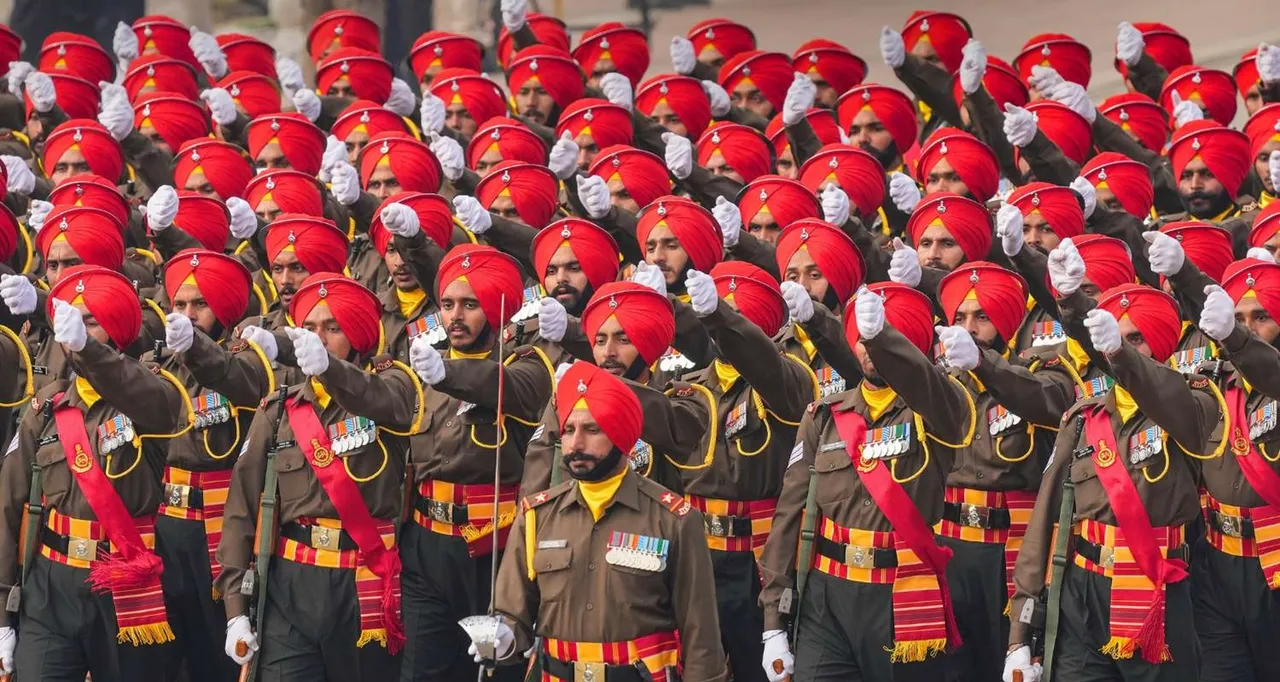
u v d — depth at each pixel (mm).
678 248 38438
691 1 125688
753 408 33906
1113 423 31125
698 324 34000
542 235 37281
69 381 34000
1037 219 40375
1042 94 49156
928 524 31297
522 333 35406
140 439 33031
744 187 42938
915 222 39844
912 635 31125
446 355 36531
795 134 47188
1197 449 30438
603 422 27422
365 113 49375
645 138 51469
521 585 28219
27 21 84688
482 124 52156
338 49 59125
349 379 31156
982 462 35031
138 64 55312
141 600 33281
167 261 39000
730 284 35938
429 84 56812
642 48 58531
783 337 36500
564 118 49344
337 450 32094
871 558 31312
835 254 36531
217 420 35500
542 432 31859
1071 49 56688
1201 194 46344
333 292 33719
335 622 32188
